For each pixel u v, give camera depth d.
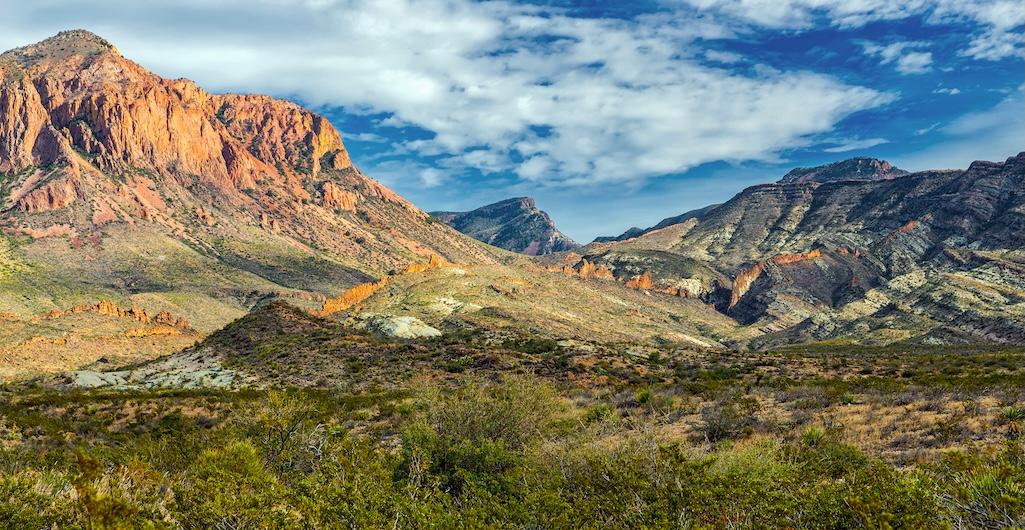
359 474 12.77
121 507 7.52
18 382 66.56
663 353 75.31
